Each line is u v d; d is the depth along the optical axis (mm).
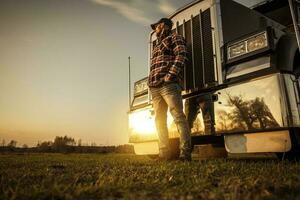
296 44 3223
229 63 3377
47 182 1802
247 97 3072
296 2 3967
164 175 2209
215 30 3590
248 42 3242
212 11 3684
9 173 2402
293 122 2789
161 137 3840
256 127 2945
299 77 3131
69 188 1582
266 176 1928
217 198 1351
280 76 2875
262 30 3148
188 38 3996
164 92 3668
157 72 3766
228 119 3203
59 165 3383
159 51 3861
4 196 1392
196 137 3889
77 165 3354
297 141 2836
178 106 3592
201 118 3518
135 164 3387
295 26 3096
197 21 3891
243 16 4004
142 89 4648
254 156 4703
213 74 3541
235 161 3547
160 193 1526
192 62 3854
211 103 3424
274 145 2844
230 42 3439
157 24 4016
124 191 1554
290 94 2877
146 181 1876
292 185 1567
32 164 3646
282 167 2418
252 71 3141
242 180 1828
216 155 4633
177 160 3537
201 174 2203
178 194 1473
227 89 3271
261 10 4758
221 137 3893
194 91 3689
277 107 2822
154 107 3887
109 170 2600
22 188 1644
